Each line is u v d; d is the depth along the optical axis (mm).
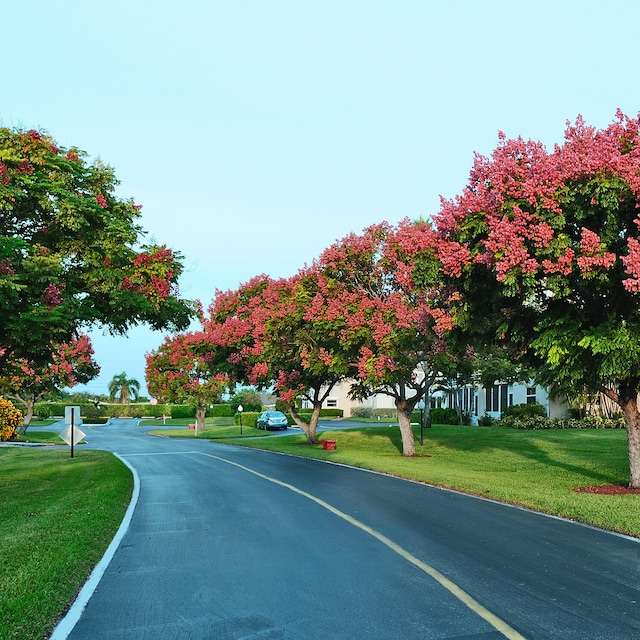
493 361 35375
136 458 28453
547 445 27656
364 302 24359
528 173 13242
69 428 26406
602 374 13570
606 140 13102
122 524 11789
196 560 8836
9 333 15859
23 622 6148
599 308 14203
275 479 18672
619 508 12078
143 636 5910
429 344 23641
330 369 26156
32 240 17359
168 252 18969
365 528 10742
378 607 6574
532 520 11445
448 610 6441
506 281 12836
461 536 10016
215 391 53812
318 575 7836
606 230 12852
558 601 6672
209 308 40438
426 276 14867
